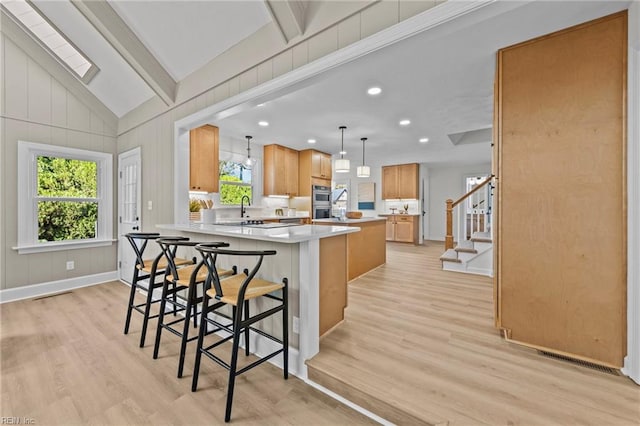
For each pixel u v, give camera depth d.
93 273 3.91
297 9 1.90
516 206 1.97
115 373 1.84
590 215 1.73
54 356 2.04
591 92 1.71
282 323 2.00
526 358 1.81
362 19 1.71
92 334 2.39
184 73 2.89
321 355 1.88
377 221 4.54
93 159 3.88
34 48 3.28
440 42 2.01
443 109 3.50
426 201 8.41
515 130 1.97
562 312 1.83
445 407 1.39
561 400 1.43
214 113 2.59
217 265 2.53
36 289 3.40
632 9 1.52
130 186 3.82
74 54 3.26
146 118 3.45
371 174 8.39
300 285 1.86
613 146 1.65
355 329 2.26
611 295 1.68
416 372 1.68
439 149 5.82
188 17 2.33
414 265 4.68
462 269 4.18
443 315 2.54
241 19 2.21
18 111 3.24
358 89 2.94
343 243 2.44
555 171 1.83
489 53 2.16
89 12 2.32
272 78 2.17
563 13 1.64
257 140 5.25
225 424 1.42
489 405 1.40
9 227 3.22
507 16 1.67
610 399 1.43
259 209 5.74
